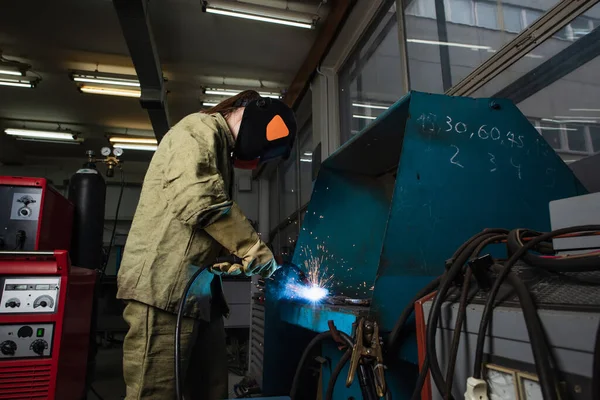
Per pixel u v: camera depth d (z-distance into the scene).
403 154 0.96
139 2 3.35
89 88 5.33
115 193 9.16
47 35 4.65
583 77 1.51
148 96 4.96
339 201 1.80
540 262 0.58
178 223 1.10
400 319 0.78
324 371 1.38
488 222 0.98
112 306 5.54
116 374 3.71
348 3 3.66
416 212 0.93
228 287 4.22
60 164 8.95
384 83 3.52
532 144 1.10
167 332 1.07
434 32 2.71
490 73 2.02
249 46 4.80
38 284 1.45
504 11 2.02
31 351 1.39
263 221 8.58
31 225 1.76
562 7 1.59
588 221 0.68
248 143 1.23
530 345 0.47
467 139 1.03
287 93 5.73
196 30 4.48
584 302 0.46
